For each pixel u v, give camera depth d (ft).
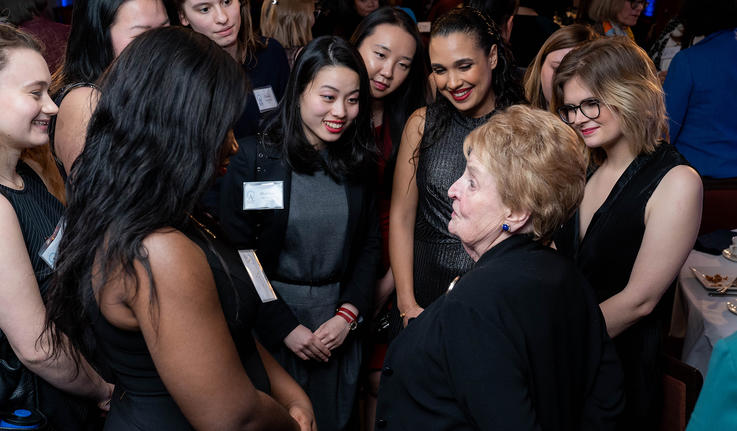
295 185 6.64
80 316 3.86
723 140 10.52
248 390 3.75
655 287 5.43
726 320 6.58
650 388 5.71
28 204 4.70
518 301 3.73
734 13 10.05
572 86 5.56
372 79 7.83
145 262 3.37
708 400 3.17
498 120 4.14
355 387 7.29
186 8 7.96
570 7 14.21
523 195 3.92
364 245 7.42
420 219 7.14
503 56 6.69
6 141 4.55
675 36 12.46
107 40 6.03
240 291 3.90
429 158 6.84
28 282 4.43
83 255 3.56
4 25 4.62
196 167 3.58
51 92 6.12
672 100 10.66
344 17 13.26
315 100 6.37
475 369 3.59
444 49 6.36
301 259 6.86
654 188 5.41
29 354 4.47
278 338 6.77
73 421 4.98
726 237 8.42
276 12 10.66
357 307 7.16
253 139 6.71
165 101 3.52
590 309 4.22
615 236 5.61
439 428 3.87
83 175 3.62
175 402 3.83
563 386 3.94
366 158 6.88
